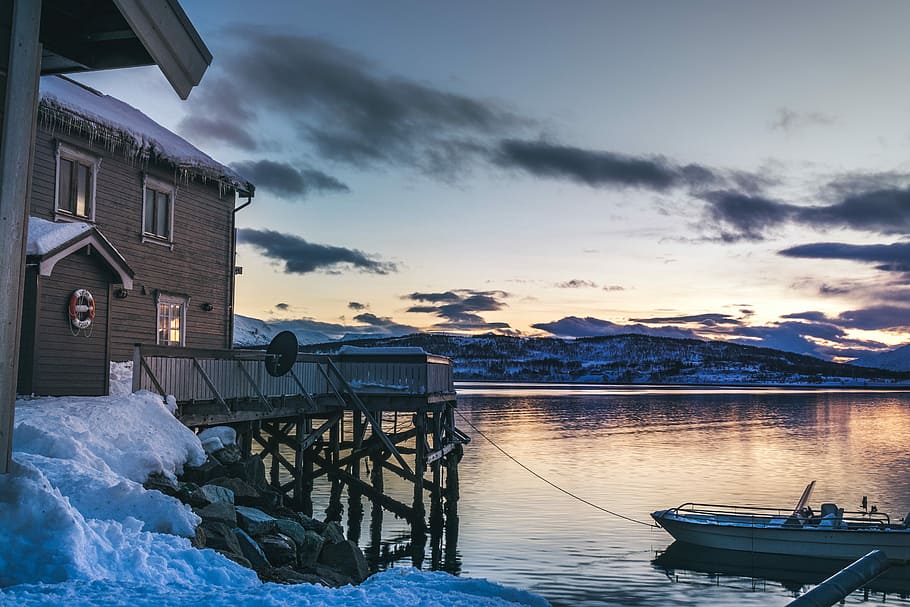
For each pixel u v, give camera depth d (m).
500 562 22.84
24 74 7.62
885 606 20.78
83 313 18.42
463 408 115.12
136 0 7.22
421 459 27.16
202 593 6.88
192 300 26.09
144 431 14.66
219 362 19.89
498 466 46.94
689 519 27.03
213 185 27.41
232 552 11.10
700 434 73.62
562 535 26.91
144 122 25.55
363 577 14.81
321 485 36.62
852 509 34.44
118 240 22.69
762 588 21.52
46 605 6.16
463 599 7.46
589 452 55.94
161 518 10.12
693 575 22.50
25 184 7.69
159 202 24.67
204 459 15.72
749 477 43.78
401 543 25.11
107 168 22.36
